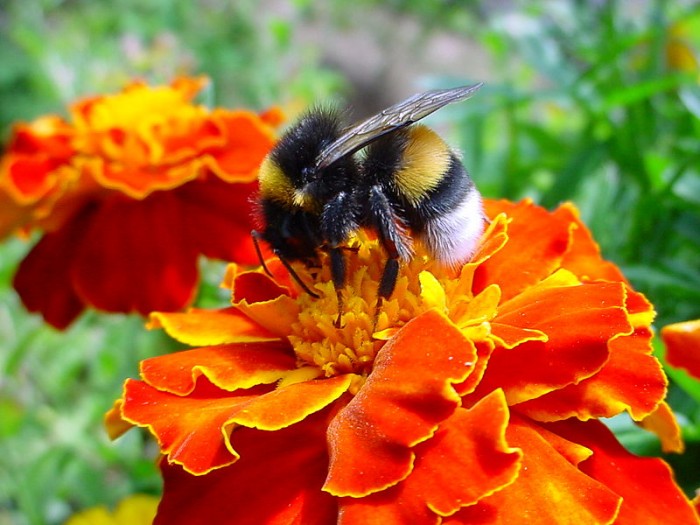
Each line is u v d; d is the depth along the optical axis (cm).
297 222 6
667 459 7
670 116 11
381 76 33
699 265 10
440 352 5
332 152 6
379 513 5
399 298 6
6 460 13
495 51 15
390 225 6
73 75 19
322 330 6
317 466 5
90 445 13
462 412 5
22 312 14
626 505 5
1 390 14
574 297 6
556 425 6
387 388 5
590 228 10
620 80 11
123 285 9
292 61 23
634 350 6
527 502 5
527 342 5
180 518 5
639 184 10
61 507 13
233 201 9
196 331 6
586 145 10
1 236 10
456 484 5
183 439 5
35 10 24
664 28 11
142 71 19
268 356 6
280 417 5
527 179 11
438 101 6
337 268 6
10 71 25
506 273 6
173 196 10
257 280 6
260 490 5
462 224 6
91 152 10
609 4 12
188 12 23
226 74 22
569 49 12
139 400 6
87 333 14
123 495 12
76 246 10
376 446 5
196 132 10
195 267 9
